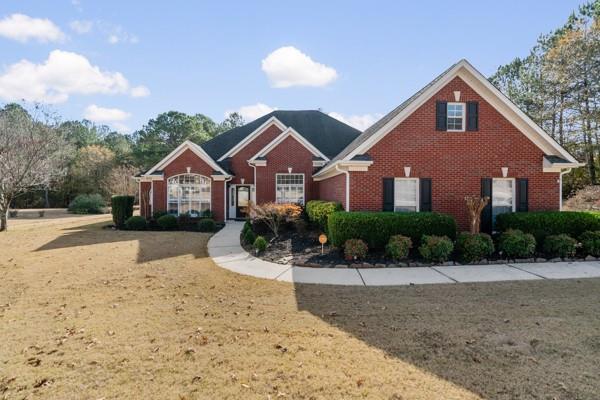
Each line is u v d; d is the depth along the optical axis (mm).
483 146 13250
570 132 28406
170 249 12984
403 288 7586
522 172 13250
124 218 20766
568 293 6949
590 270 9055
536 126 13109
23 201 48469
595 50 25250
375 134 12961
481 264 10023
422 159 13141
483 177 13227
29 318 5773
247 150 25047
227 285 7965
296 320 5602
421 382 3684
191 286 7871
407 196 13258
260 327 5305
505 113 13258
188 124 56875
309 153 21984
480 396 3422
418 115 13188
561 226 11594
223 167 23984
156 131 56531
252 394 3516
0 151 19219
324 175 18016
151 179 21984
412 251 10961
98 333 5105
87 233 17953
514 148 13258
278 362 4168
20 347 4648
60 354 4434
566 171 13211
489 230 13148
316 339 4820
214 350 4512
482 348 4465
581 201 24766
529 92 32219
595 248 10312
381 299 6758
